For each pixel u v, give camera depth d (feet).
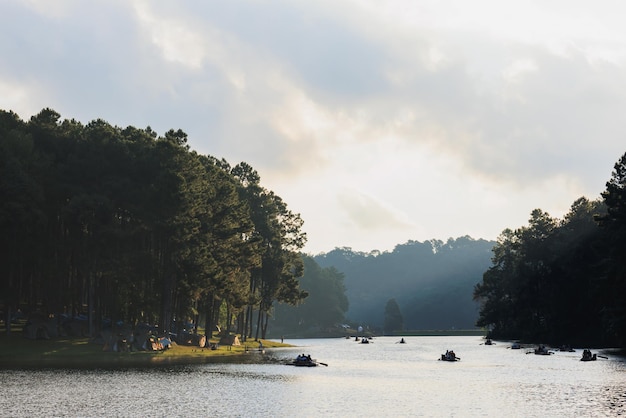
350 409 187.52
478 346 629.51
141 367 292.81
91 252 357.82
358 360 412.98
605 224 430.61
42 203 354.54
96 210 345.92
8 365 286.66
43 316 365.61
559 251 603.26
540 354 458.09
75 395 199.62
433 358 435.94
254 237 490.49
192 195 379.76
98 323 378.32
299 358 344.08
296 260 591.78
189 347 410.52
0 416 164.55
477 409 189.98
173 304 414.82
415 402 203.41
